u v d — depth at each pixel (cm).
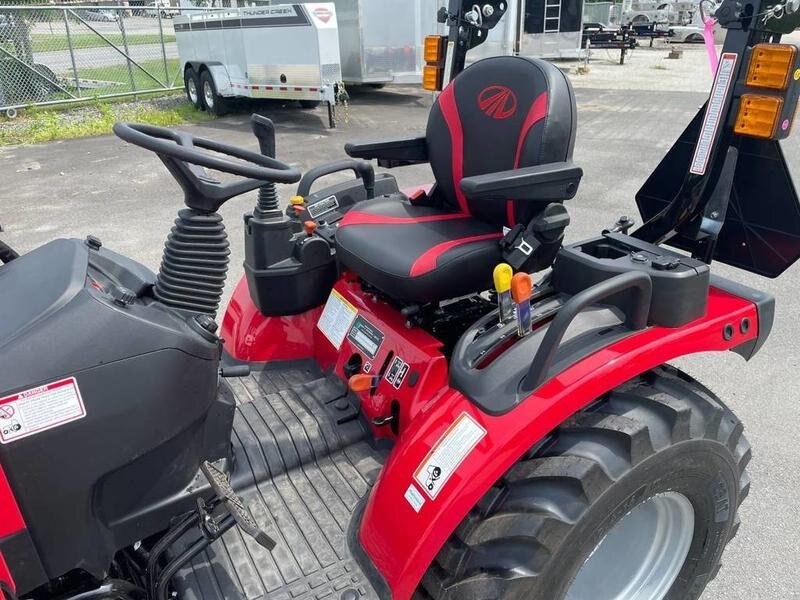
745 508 256
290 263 255
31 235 553
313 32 924
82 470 141
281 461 208
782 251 212
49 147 909
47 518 140
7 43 1127
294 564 175
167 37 1661
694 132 217
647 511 194
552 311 188
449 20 280
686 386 187
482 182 199
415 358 212
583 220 564
